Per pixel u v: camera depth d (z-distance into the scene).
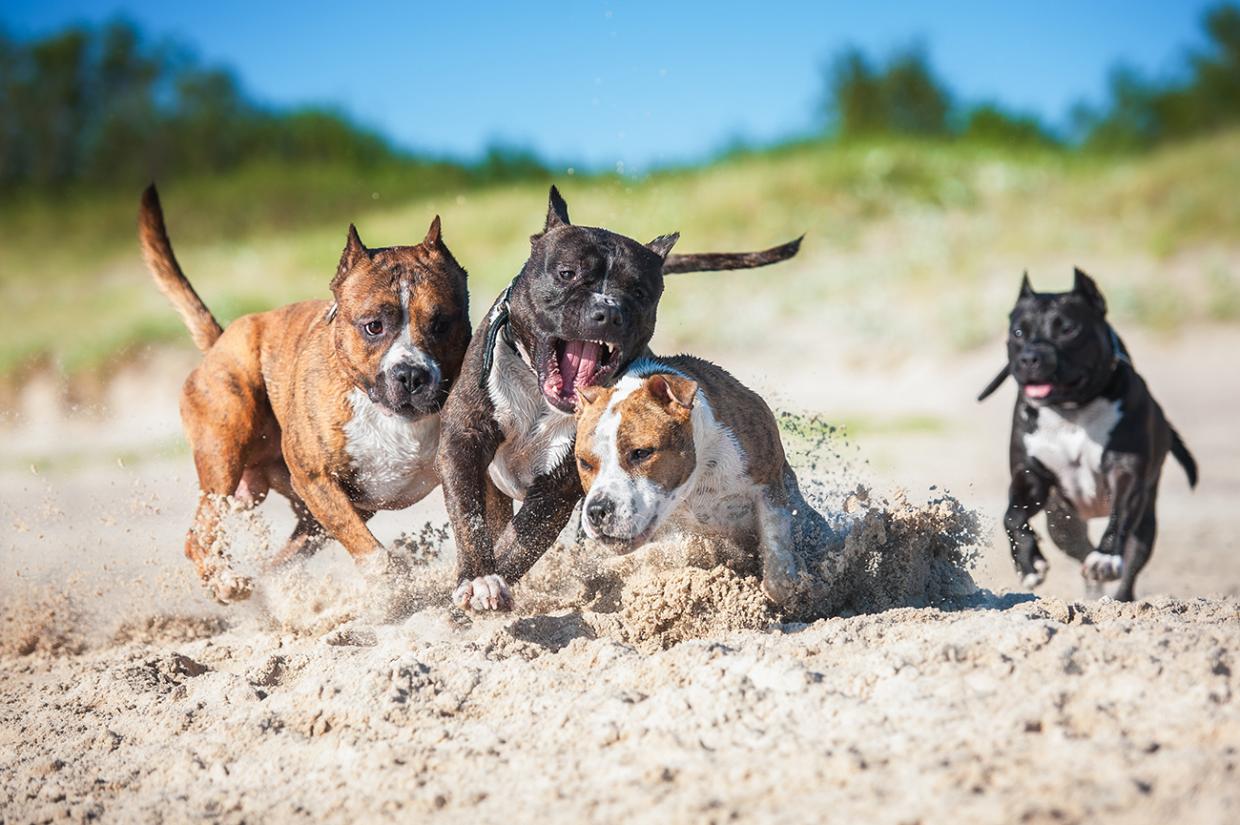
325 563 10.82
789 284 31.50
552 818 5.37
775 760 5.57
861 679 6.27
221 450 9.66
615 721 6.28
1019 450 10.89
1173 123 52.19
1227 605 8.31
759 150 44.78
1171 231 31.19
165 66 67.75
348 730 6.66
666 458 8.00
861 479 11.99
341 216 52.25
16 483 21.62
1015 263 31.12
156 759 6.82
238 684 7.62
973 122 51.66
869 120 54.50
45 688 8.51
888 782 5.16
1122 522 10.43
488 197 43.72
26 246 52.50
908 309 29.28
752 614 8.20
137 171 64.31
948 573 9.37
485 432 8.68
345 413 8.96
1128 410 10.48
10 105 66.44
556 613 8.88
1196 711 5.49
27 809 6.35
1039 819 4.68
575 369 8.92
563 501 8.87
